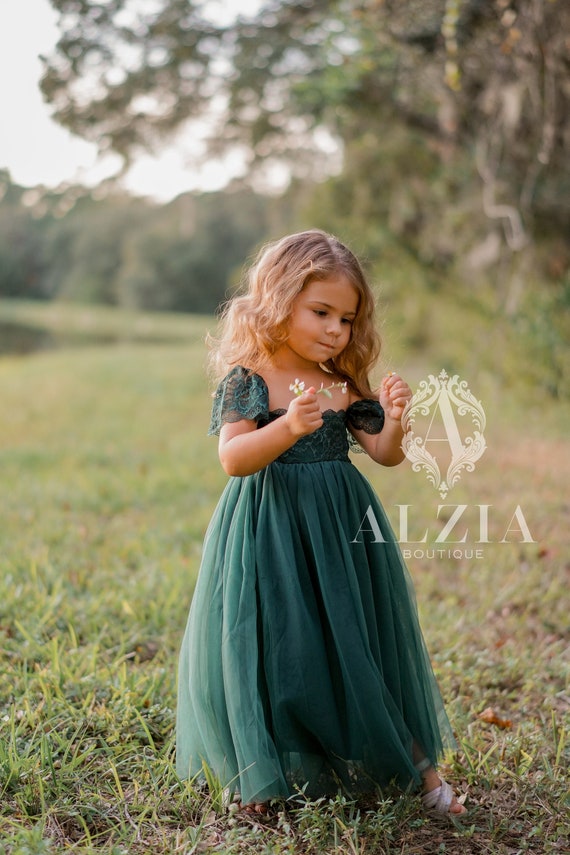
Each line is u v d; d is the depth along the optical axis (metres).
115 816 2.62
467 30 7.42
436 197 12.88
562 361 10.13
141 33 10.00
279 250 2.81
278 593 2.67
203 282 52.22
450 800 2.72
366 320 2.89
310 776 2.67
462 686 3.58
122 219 54.38
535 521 5.99
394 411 2.81
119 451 9.20
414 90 9.90
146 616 4.28
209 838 2.56
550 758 3.05
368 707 2.59
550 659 3.96
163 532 5.90
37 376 17.08
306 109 10.87
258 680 2.65
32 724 3.04
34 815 2.60
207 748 2.75
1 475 7.90
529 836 2.57
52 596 4.44
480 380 10.97
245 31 10.14
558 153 9.30
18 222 53.19
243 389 2.78
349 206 15.20
